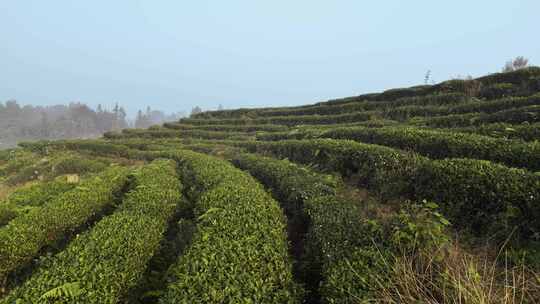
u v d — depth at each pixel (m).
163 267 5.77
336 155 11.34
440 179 6.97
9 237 5.80
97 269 4.36
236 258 4.45
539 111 12.55
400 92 27.92
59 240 6.86
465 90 22.30
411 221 5.12
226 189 8.05
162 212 7.22
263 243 4.98
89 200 8.18
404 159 8.67
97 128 112.56
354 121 25.39
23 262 5.74
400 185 7.96
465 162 7.12
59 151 25.98
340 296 3.80
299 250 6.11
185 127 38.06
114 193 9.96
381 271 4.12
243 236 5.17
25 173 17.64
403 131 12.30
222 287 3.85
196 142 27.61
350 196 8.36
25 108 129.25
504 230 5.29
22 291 4.13
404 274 3.87
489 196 5.88
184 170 13.16
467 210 6.18
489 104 16.69
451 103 21.30
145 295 4.69
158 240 6.00
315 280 4.82
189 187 10.53
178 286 3.94
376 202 7.90
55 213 7.01
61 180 12.85
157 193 8.40
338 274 4.17
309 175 9.94
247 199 7.16
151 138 34.38
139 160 20.78
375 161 9.44
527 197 5.36
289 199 8.12
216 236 5.18
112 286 4.16
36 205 8.85
